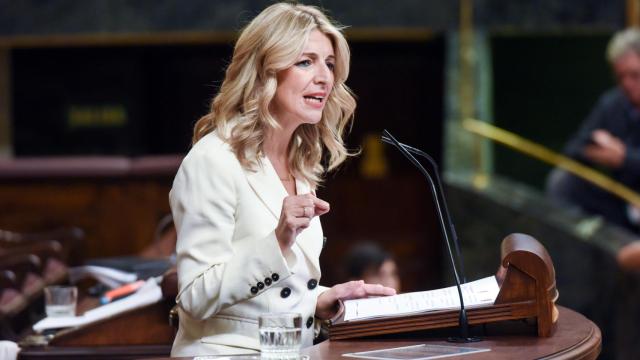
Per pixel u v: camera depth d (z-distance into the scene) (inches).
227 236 354.3
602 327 958.4
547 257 356.2
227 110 371.6
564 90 1189.1
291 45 366.6
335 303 381.1
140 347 450.6
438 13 1065.5
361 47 1221.7
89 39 1110.4
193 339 365.1
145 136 1211.9
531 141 1198.3
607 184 961.5
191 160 362.6
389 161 1226.0
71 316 492.7
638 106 933.8
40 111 1202.6
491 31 1069.8
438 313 344.8
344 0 1064.8
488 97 1064.8
